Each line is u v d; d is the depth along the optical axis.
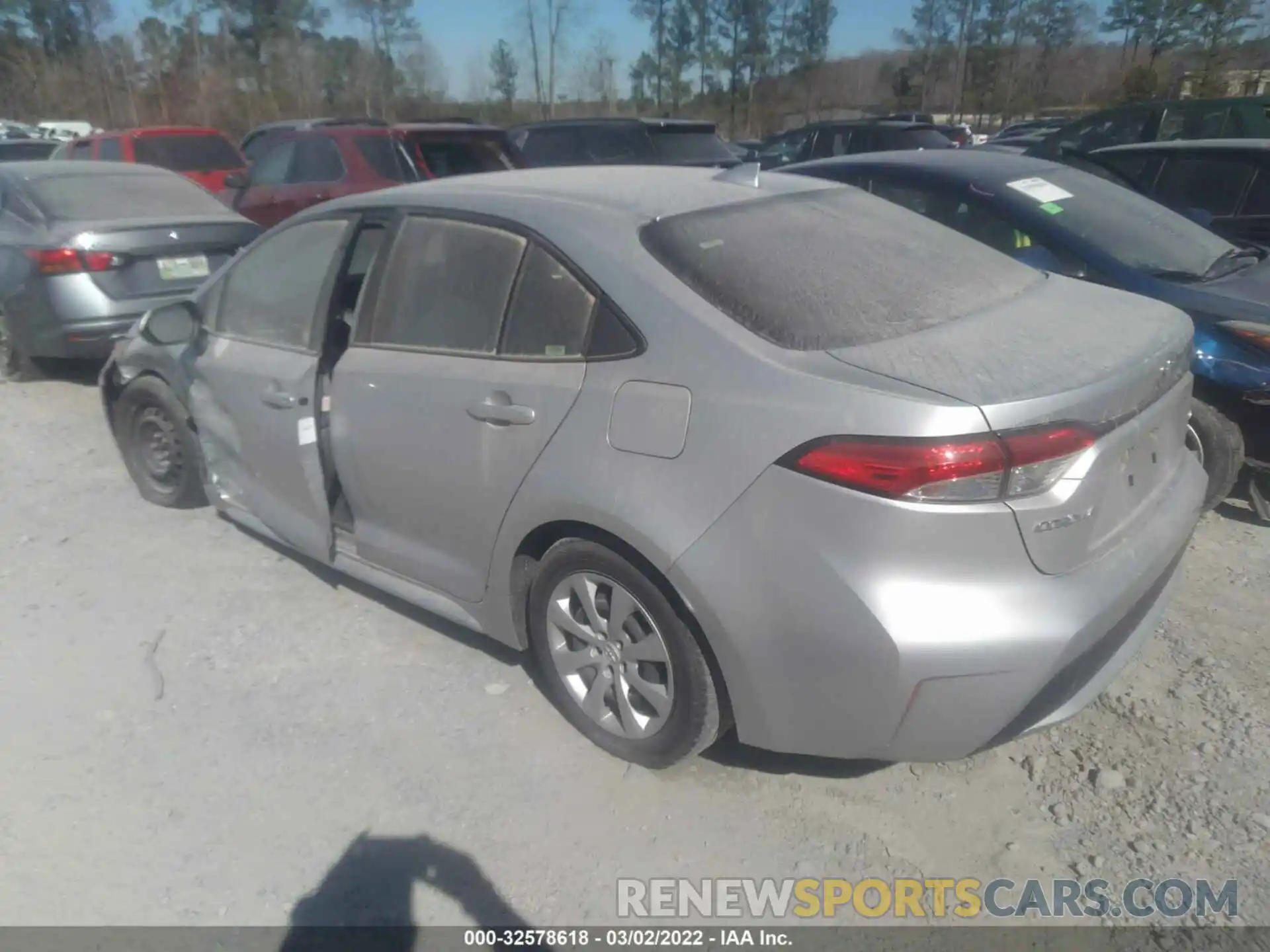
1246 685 3.56
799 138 15.62
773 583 2.65
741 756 3.31
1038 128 24.98
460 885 2.84
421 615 4.22
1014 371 2.63
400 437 3.56
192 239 7.13
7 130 30.81
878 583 2.53
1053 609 2.55
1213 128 10.45
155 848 2.99
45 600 4.40
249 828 3.06
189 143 14.59
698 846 2.95
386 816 3.10
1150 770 3.17
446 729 3.48
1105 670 2.89
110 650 4.01
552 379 3.11
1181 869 2.81
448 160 10.71
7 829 3.07
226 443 4.49
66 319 6.82
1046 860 2.87
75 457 6.10
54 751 3.42
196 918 2.75
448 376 3.39
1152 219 5.33
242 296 4.37
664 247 3.06
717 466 2.72
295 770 3.30
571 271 3.13
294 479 4.11
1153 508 3.02
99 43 44.84
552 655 3.36
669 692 3.04
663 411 2.84
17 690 3.76
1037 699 2.60
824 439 2.56
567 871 2.88
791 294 2.95
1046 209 5.21
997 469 2.46
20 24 47.12
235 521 4.75
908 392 2.51
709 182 3.67
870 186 5.81
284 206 10.74
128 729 3.53
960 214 5.45
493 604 3.49
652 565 2.87
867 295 3.05
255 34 41.28
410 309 3.61
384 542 3.84
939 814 3.04
